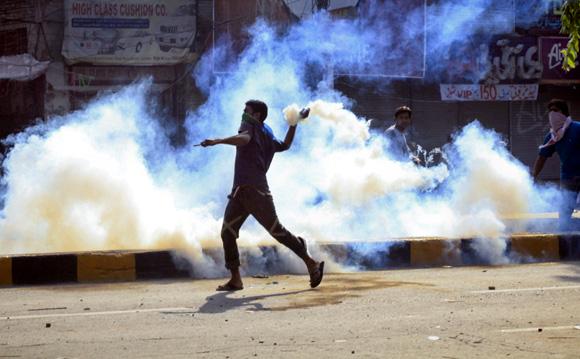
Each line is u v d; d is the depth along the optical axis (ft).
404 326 22.04
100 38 74.38
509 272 32.50
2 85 75.51
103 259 31.32
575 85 84.94
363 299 26.27
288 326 22.21
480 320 22.75
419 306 24.97
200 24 75.51
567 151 41.42
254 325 22.40
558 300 25.85
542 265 34.78
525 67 81.82
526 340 20.25
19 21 75.00
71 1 73.97
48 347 20.12
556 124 41.65
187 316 23.84
